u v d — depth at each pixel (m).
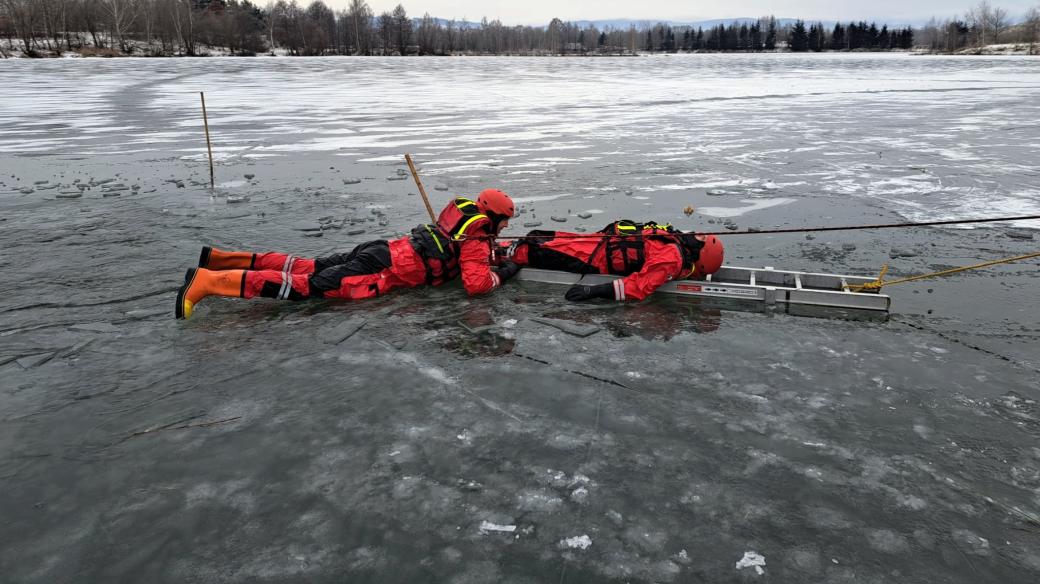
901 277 5.48
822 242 6.59
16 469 2.87
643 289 4.88
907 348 4.09
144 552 2.38
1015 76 41.94
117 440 3.08
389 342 4.20
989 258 6.01
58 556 2.37
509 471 2.82
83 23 91.94
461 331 4.39
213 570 2.29
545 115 20.09
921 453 2.97
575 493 2.67
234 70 49.38
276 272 4.81
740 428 3.17
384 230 7.01
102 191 9.18
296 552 2.37
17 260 5.98
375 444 3.02
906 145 13.62
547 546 2.39
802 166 11.20
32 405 3.42
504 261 5.53
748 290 4.93
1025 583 2.24
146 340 4.25
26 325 4.51
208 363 3.91
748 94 28.38
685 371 3.79
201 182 9.89
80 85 32.78
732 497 2.66
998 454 2.97
